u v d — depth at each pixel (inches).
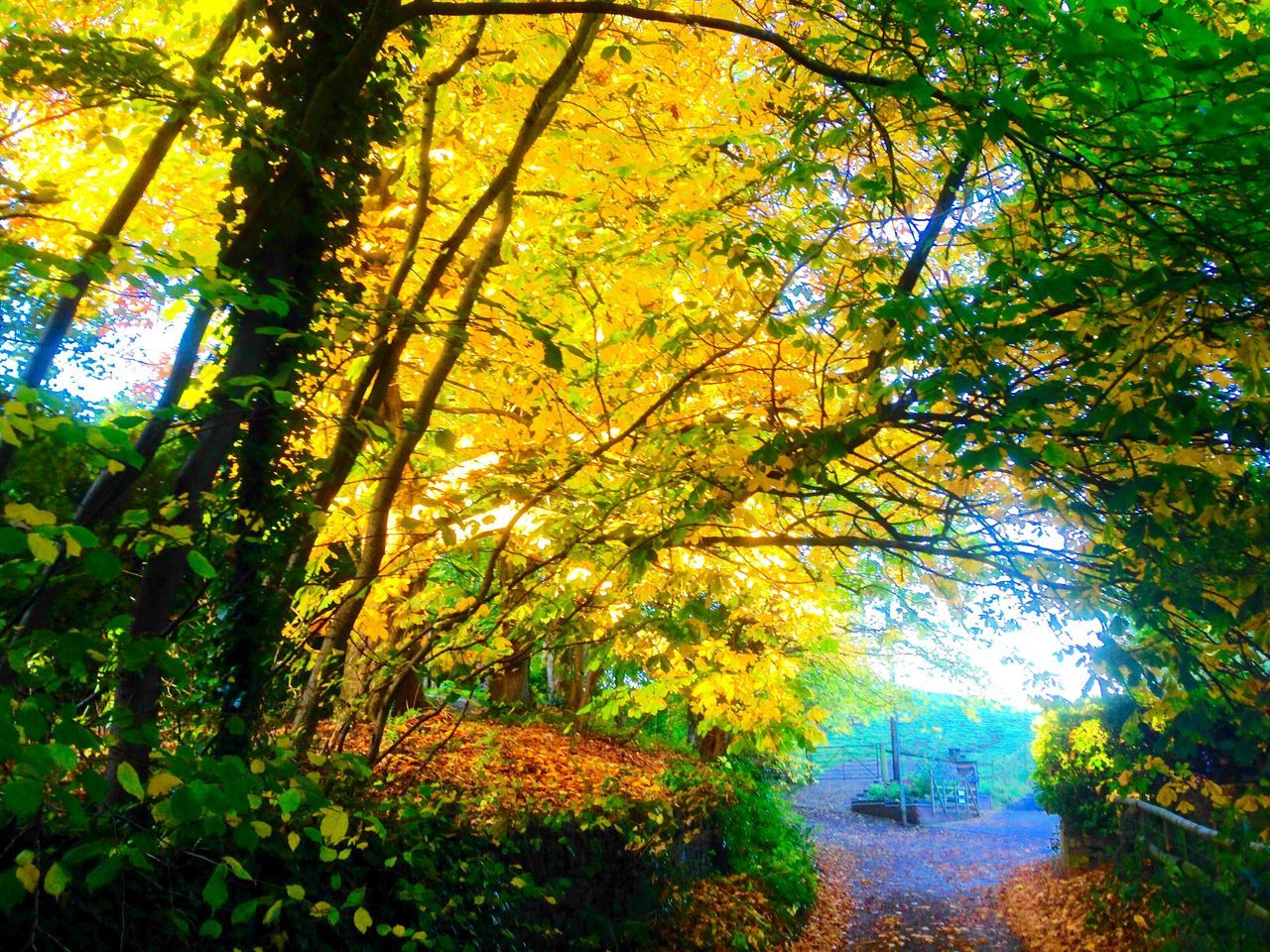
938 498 229.1
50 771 73.5
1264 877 200.4
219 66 165.5
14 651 80.9
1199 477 133.8
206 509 151.2
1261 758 183.2
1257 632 149.7
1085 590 178.4
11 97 146.3
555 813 286.0
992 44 134.0
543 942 255.6
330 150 172.1
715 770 515.2
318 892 176.1
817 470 170.1
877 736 1157.7
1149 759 212.4
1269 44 106.3
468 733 376.8
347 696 247.3
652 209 228.5
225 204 162.7
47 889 87.4
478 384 259.0
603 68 252.8
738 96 233.6
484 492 216.2
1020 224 172.9
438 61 253.3
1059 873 496.4
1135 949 307.6
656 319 195.0
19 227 159.6
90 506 133.2
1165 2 114.3
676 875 364.8
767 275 165.8
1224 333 129.0
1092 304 151.1
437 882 211.3
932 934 432.1
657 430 207.3
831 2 188.7
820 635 282.0
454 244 207.8
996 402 149.5
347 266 181.9
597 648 218.5
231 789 82.9
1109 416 131.3
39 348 137.3
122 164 215.8
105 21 216.2
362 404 198.2
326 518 166.6
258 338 157.2
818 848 698.8
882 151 207.6
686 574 213.3
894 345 155.4
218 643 165.9
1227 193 135.9
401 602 242.7
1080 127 138.4
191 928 144.9
